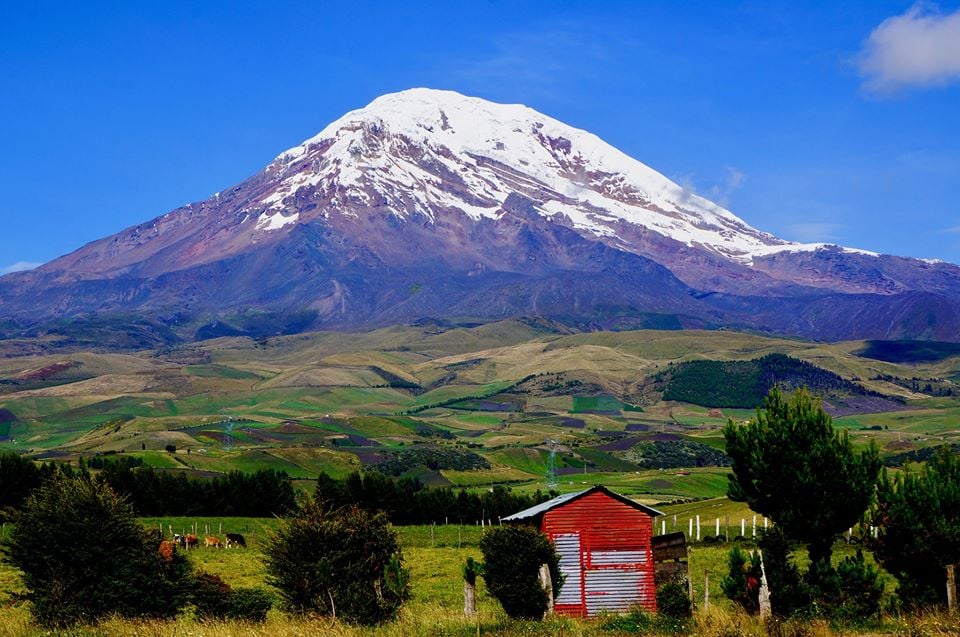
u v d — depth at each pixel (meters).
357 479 130.75
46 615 40.75
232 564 74.19
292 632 36.47
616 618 40.38
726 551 73.88
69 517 42.16
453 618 39.72
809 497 47.56
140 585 42.22
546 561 41.41
